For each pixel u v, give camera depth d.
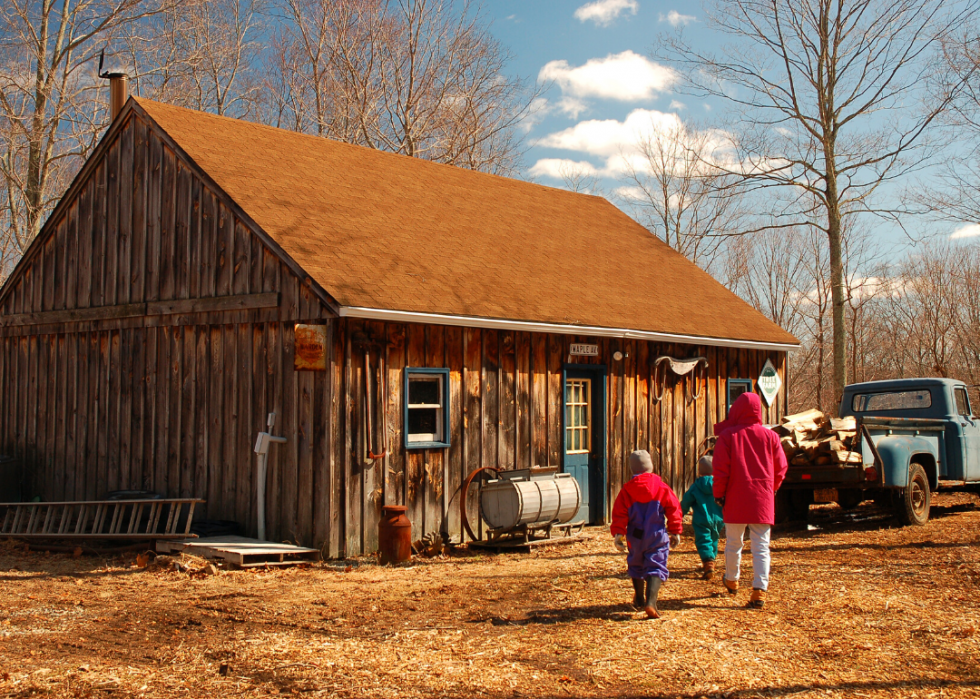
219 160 12.12
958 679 5.27
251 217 10.87
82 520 11.32
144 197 12.77
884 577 8.26
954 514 13.37
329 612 7.34
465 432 11.55
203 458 11.55
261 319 10.87
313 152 14.11
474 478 11.58
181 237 12.11
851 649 5.92
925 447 12.22
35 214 24.17
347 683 5.38
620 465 13.84
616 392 13.86
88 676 5.60
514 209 16.50
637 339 14.14
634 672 5.51
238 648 6.20
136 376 12.64
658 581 6.92
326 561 9.89
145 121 12.68
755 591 7.18
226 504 11.18
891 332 41.03
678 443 14.97
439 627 6.75
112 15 24.86
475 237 14.02
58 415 13.86
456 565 9.79
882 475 11.28
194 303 11.76
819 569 8.83
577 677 5.43
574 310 13.01
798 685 5.22
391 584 8.61
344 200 12.83
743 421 7.49
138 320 12.68
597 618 6.92
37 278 14.60
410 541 10.20
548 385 12.79
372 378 10.48
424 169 15.95
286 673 5.59
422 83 33.12
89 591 8.47
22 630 6.89
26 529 12.59
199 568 9.33
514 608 7.37
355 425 10.27
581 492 13.27
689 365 14.95
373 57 32.97
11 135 23.56
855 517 13.06
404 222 13.17
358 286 10.27
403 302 10.43
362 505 10.30
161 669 5.76
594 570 9.20
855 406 14.40
